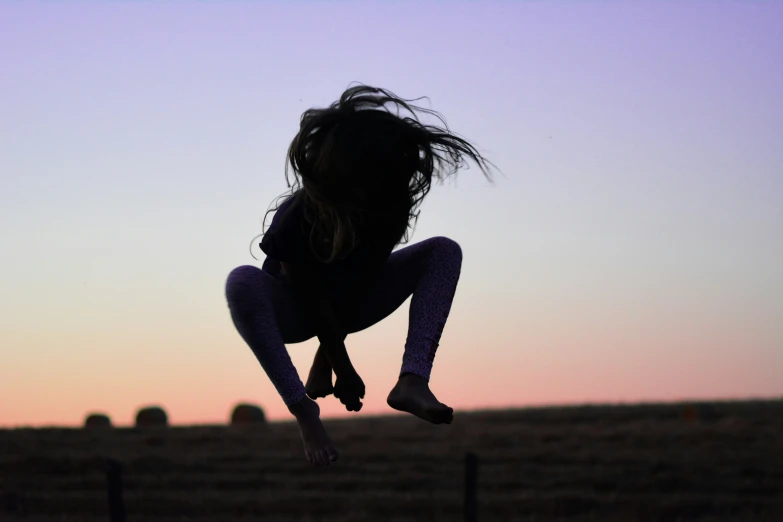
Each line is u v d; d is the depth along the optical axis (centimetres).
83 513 1648
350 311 347
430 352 328
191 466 1983
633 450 2106
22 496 1739
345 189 313
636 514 1648
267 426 2508
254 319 323
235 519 1620
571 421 2488
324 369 368
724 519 1619
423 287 341
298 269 323
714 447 2127
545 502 1698
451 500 1723
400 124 320
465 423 2484
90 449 2112
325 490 1800
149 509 1675
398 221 324
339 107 323
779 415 2497
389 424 2475
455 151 334
